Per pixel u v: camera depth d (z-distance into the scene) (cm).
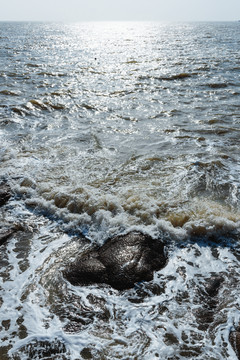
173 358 294
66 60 2381
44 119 1028
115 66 2066
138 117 1049
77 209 532
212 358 294
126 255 418
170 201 548
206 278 393
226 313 341
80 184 611
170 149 794
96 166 696
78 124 985
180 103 1202
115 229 478
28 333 320
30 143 824
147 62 2217
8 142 825
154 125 973
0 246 451
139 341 311
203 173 662
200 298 362
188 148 800
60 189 585
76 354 299
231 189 605
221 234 472
